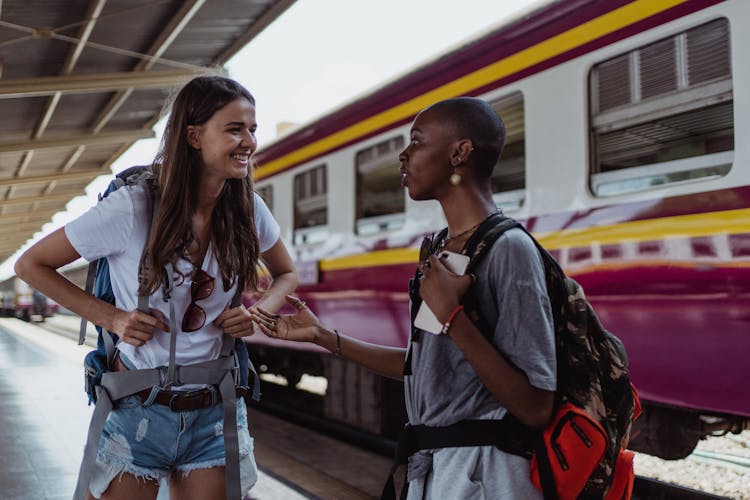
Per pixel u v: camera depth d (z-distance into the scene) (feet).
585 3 12.48
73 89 35.45
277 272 7.36
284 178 23.98
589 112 12.53
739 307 10.03
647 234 11.36
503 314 4.76
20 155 52.31
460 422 4.96
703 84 10.73
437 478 5.00
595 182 12.39
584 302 5.15
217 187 6.19
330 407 21.89
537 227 13.44
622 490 5.21
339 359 21.58
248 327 6.25
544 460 4.76
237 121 5.96
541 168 13.39
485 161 5.26
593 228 12.29
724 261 10.25
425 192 5.37
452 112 5.22
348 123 19.88
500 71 14.37
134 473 6.06
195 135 5.99
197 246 6.18
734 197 10.18
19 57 32.30
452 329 4.67
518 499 4.78
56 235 5.93
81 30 29.71
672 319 10.92
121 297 6.15
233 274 6.24
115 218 5.89
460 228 5.30
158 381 6.01
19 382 29.84
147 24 30.86
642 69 11.68
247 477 6.54
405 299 17.31
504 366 4.61
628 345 11.59
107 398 6.02
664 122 11.28
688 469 15.30
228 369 6.28
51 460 16.60
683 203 10.85
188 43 34.09
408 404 5.38
